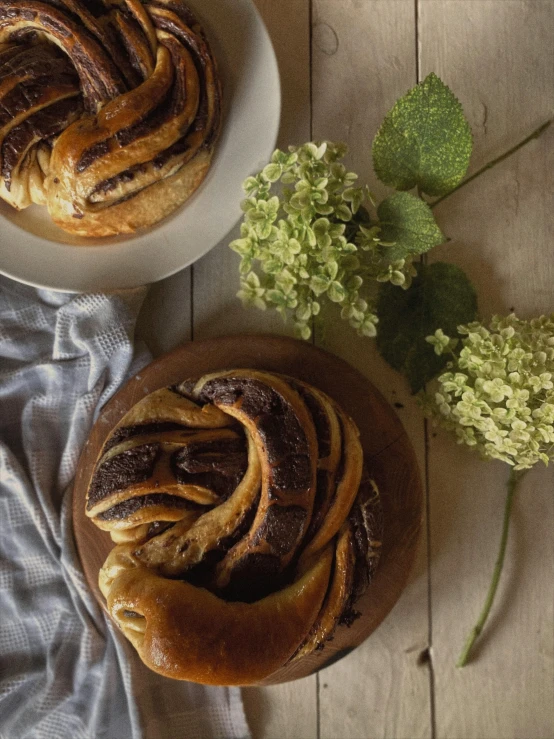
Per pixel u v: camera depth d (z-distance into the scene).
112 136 0.83
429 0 0.93
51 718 0.91
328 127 0.93
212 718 0.92
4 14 0.84
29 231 0.89
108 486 0.81
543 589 0.93
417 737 0.94
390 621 0.94
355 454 0.83
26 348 0.93
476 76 0.93
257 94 0.88
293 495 0.79
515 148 0.90
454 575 0.94
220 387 0.82
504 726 0.93
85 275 0.89
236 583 0.79
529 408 0.83
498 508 0.93
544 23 0.93
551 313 0.90
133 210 0.87
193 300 0.94
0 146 0.85
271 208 0.83
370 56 0.93
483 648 0.94
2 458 0.91
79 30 0.83
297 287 0.86
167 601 0.76
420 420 0.93
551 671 0.93
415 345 0.90
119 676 0.92
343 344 0.94
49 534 0.92
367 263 0.87
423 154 0.85
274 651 0.77
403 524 0.90
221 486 0.81
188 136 0.85
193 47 0.85
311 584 0.79
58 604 0.92
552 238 0.93
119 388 0.91
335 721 0.94
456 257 0.93
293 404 0.81
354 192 0.83
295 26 0.93
